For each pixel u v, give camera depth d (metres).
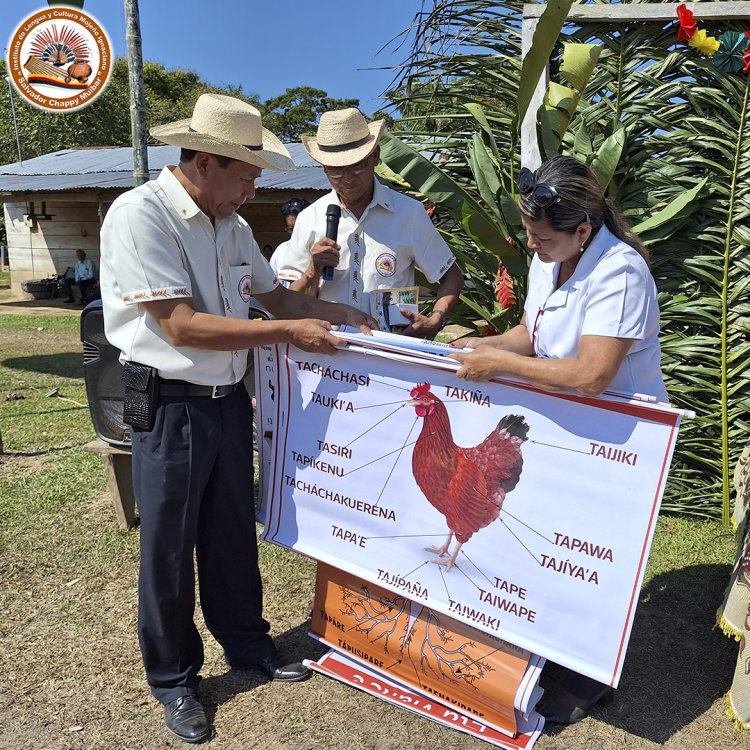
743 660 2.48
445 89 4.82
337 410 2.53
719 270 4.20
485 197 4.19
